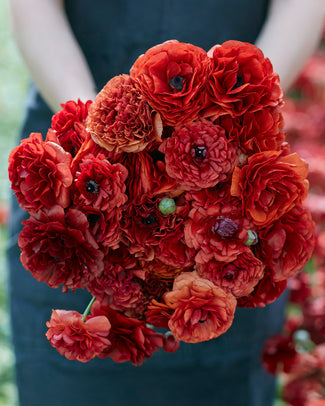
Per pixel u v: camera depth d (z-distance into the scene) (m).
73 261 0.80
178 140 0.78
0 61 4.85
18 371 1.27
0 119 3.92
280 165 0.78
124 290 0.83
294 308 2.11
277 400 1.79
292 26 1.05
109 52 1.12
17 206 1.21
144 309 0.86
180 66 0.77
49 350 1.22
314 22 1.06
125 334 0.85
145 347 0.85
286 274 0.83
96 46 1.12
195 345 1.21
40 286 1.20
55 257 0.80
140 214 0.80
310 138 2.95
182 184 0.79
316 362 1.52
